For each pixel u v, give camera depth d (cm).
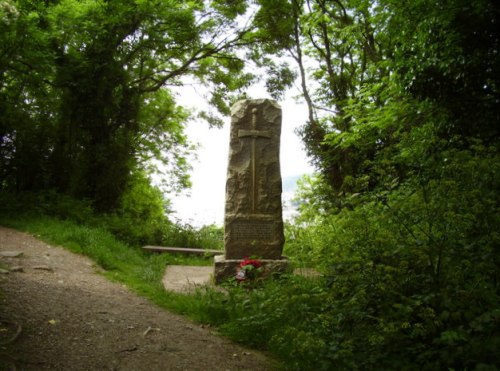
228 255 905
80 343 420
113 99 1394
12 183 1275
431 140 608
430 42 628
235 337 514
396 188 668
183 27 1376
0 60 1100
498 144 594
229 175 936
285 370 421
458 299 372
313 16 1255
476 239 397
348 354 381
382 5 723
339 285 434
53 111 1361
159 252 1205
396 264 420
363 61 1320
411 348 361
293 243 959
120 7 1254
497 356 317
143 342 455
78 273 729
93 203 1334
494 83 595
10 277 593
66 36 1289
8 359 352
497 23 574
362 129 916
